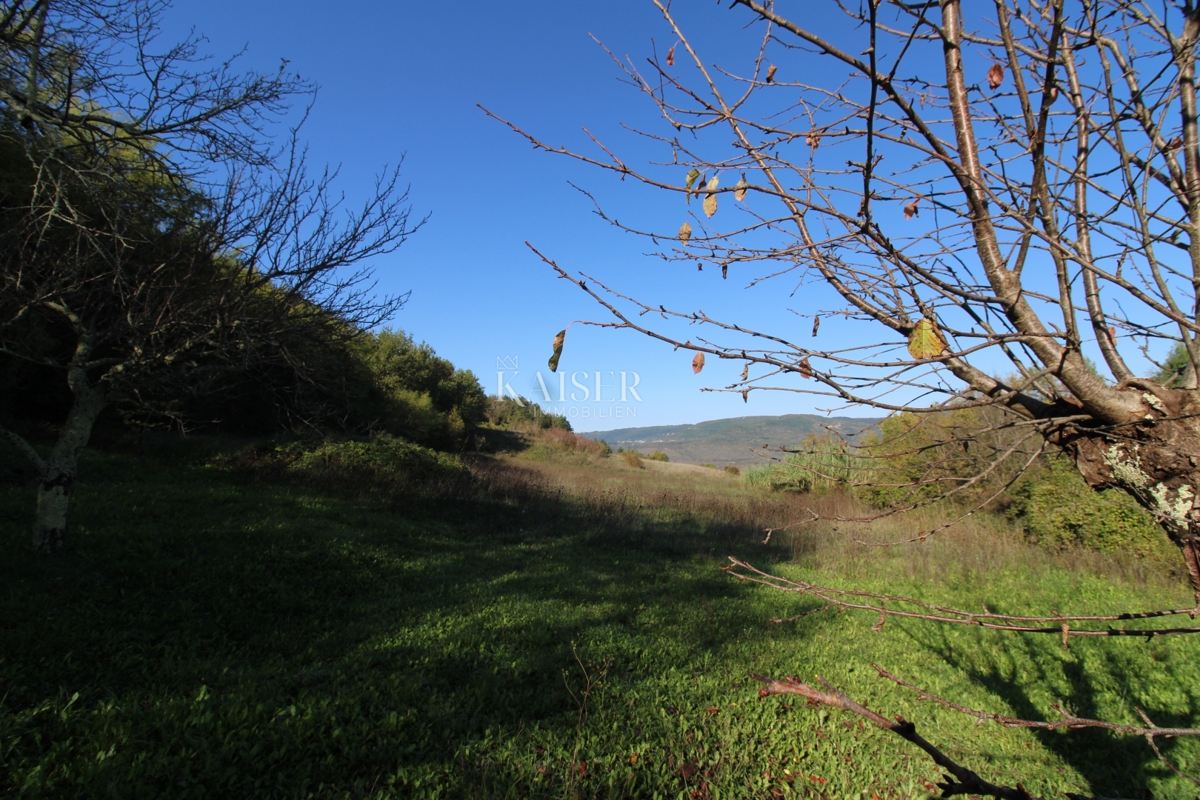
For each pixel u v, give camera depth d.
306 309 7.06
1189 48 1.49
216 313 6.22
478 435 35.94
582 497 17.03
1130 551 9.29
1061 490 10.60
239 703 4.09
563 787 3.63
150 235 6.46
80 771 3.27
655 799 3.62
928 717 4.96
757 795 3.79
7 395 13.82
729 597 8.34
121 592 5.69
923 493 1.83
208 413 16.42
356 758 3.73
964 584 8.72
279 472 13.23
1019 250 1.52
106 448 13.34
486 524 12.66
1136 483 1.45
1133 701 5.14
